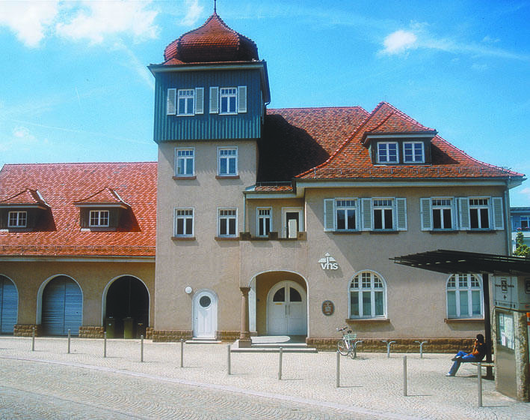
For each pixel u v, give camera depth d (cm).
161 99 2431
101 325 2450
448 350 2005
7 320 2538
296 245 2094
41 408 1091
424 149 2169
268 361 1766
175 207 2384
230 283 2323
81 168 3036
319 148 2545
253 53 2520
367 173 2094
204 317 2320
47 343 2234
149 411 1070
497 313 1294
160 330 2317
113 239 2533
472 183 2062
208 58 2458
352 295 2077
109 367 1616
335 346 2023
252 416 1030
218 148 2405
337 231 2080
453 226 2084
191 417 1023
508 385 1223
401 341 2016
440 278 2050
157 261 2356
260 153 2539
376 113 2428
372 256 2070
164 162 2414
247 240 2108
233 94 2422
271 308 2345
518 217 4975
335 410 1084
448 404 1142
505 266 1228
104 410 1077
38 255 2452
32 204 2644
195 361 1752
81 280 2480
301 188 2114
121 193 2809
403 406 1122
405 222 2081
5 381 1391
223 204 2369
